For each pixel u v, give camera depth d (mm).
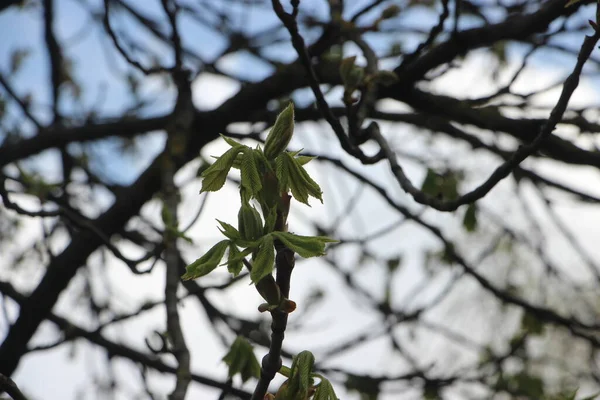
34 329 4680
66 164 5676
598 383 4883
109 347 4766
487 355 5277
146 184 4883
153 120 5254
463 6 4656
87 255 4801
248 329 4910
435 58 4109
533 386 4703
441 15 3240
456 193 4527
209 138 4918
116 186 5398
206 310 4918
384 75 3012
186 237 3104
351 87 2936
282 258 1433
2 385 1903
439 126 4867
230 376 2457
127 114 5637
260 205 1400
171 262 3029
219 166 1392
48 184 4184
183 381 2607
